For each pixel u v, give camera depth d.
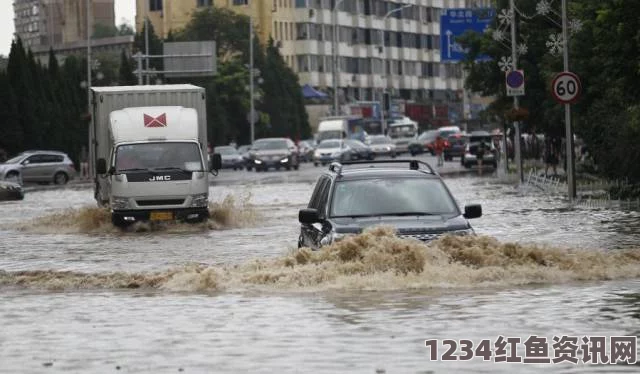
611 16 54.97
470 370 21.08
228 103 195.00
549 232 49.62
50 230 60.44
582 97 80.69
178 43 138.12
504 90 101.81
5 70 147.00
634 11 54.34
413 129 193.88
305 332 25.28
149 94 64.12
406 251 32.59
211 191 93.62
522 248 33.69
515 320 26.16
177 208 59.59
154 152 60.31
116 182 59.38
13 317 28.89
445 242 33.00
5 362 22.92
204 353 23.27
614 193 71.06
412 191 34.66
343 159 154.00
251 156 143.88
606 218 56.16
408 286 31.84
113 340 25.11
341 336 24.66
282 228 57.53
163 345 24.30
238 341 24.48
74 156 148.50
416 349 23.03
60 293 33.56
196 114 62.25
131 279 35.34
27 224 63.94
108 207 62.34
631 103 65.12
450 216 33.97
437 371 21.00
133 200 59.22
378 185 34.75
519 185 86.25
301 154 170.88
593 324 25.45
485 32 100.94
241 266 35.38
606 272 33.34
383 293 30.91
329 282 32.34
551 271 32.91
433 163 147.50
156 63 183.88
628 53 55.97
